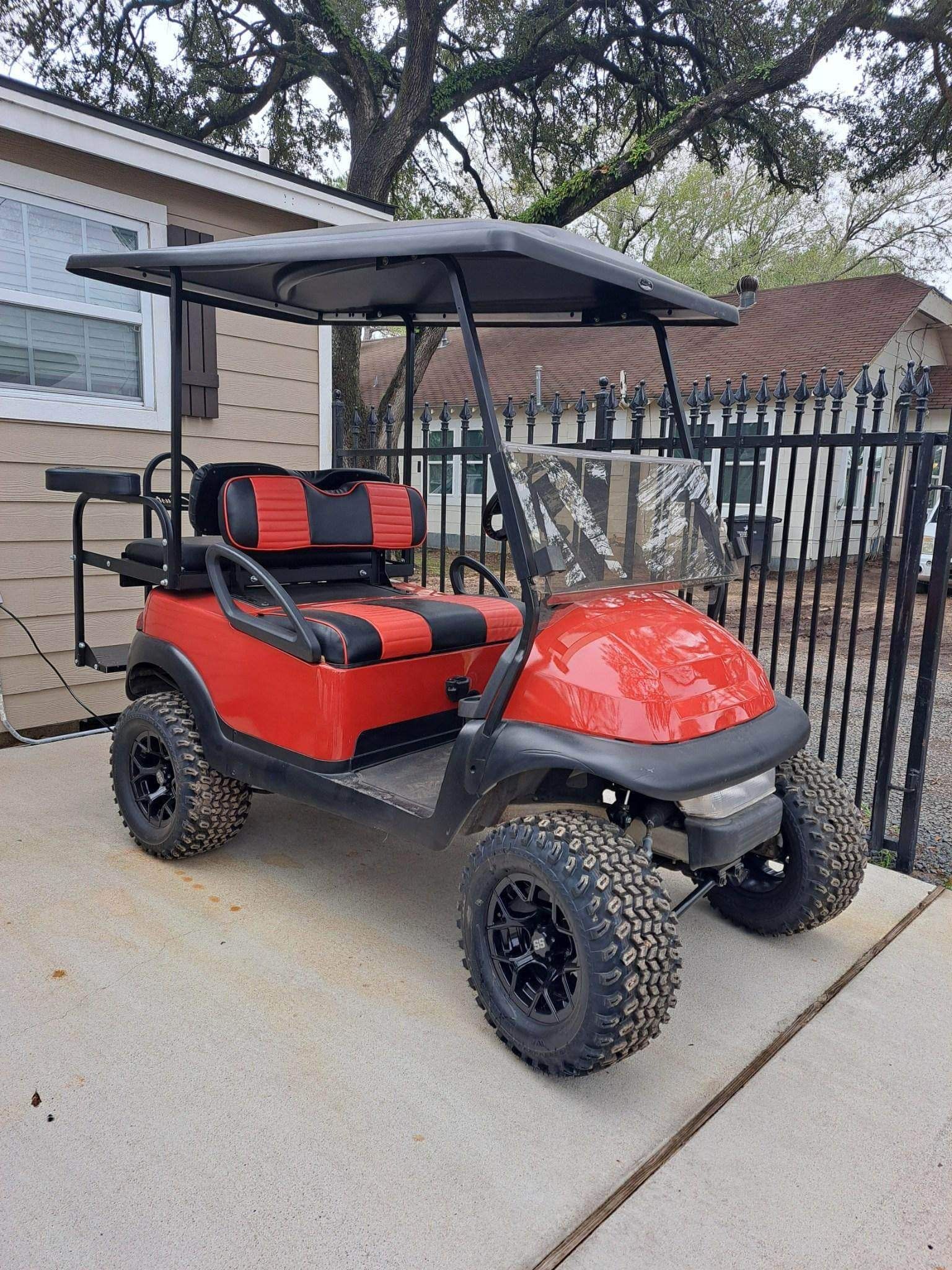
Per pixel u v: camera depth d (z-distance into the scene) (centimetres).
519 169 1476
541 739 194
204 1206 160
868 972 250
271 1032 212
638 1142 181
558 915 199
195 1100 188
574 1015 187
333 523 313
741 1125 187
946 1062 211
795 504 1142
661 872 309
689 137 1254
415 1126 183
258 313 326
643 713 189
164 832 295
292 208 486
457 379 1519
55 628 444
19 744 434
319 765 251
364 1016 220
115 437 453
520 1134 182
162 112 1382
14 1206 159
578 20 1298
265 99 1364
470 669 287
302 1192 164
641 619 219
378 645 252
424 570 378
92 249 434
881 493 1306
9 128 379
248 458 514
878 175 1360
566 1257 153
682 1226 160
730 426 1132
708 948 260
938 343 1476
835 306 1369
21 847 312
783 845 251
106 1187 164
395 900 283
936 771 457
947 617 918
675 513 255
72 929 256
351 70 1214
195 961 242
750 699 216
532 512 208
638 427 353
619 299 285
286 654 254
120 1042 206
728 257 2259
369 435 477
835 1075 204
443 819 216
